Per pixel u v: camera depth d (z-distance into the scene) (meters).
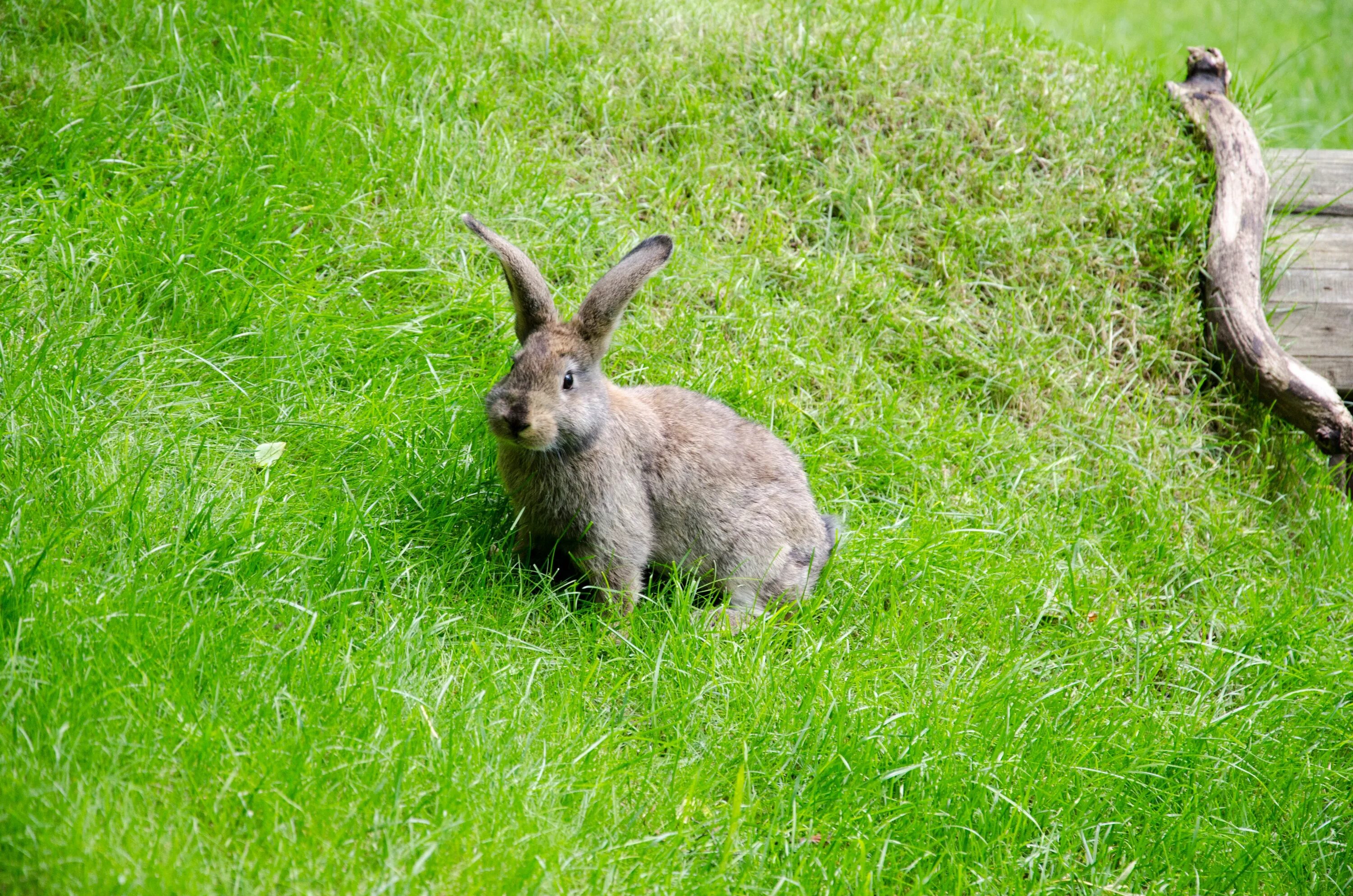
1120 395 10.18
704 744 6.37
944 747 6.57
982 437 9.48
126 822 4.83
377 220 9.41
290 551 6.67
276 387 7.88
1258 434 10.37
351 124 9.76
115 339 7.64
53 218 8.32
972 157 11.16
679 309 9.59
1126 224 11.08
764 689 6.68
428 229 9.37
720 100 11.20
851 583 7.98
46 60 9.78
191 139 9.55
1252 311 10.57
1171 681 8.09
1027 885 6.20
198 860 4.82
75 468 6.66
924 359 9.91
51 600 5.68
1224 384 10.61
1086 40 16.20
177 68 9.92
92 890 4.53
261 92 9.78
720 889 5.44
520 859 5.19
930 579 8.09
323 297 8.66
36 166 8.91
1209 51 12.41
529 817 5.42
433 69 10.61
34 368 7.15
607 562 7.50
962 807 6.32
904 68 11.67
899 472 9.12
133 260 8.29
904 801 6.22
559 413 6.91
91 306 7.89
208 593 6.28
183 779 5.18
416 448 7.73
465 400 8.09
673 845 5.56
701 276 9.80
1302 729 7.70
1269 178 11.87
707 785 6.10
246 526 6.66
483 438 7.89
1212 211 11.19
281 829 5.03
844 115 11.23
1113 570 8.84
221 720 5.45
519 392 6.86
